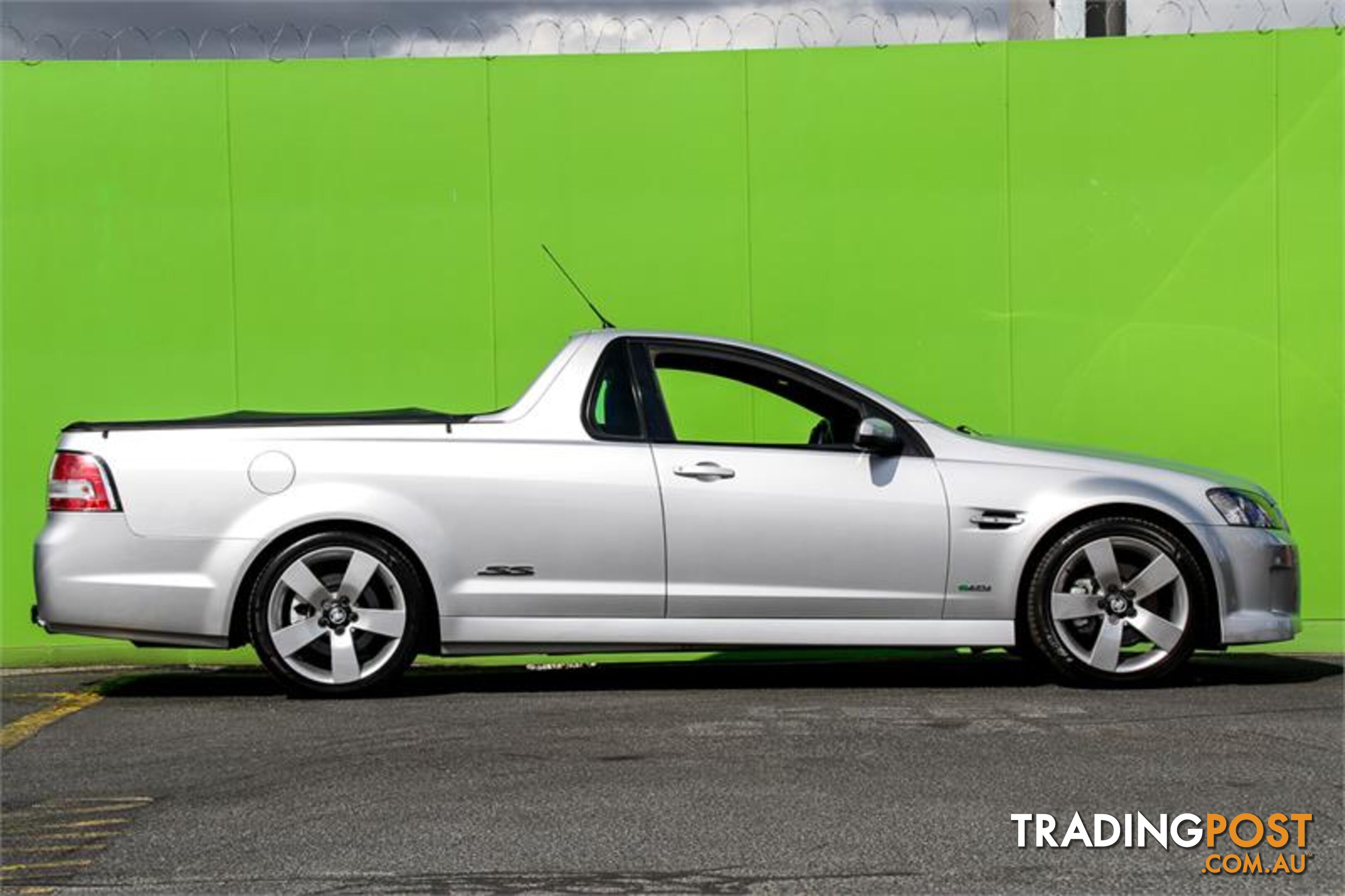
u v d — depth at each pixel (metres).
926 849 5.35
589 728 7.19
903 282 10.55
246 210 10.48
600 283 10.55
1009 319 10.53
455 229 10.54
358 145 10.52
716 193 10.56
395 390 10.54
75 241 10.42
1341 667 8.96
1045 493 8.06
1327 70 10.48
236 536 7.91
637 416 8.14
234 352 10.48
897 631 8.05
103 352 10.44
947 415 10.55
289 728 7.32
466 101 10.54
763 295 10.55
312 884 5.07
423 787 6.17
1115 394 10.53
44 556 7.97
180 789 6.25
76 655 9.99
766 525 7.98
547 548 7.96
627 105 10.55
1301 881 5.04
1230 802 5.88
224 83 10.48
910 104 10.52
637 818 5.71
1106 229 10.52
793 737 6.96
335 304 10.52
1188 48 10.49
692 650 8.08
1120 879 5.06
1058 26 11.02
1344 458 10.48
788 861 5.23
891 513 8.01
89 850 5.45
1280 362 10.50
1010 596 8.05
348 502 7.91
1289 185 10.48
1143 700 7.79
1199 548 8.09
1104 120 10.52
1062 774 6.26
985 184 10.52
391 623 7.95
